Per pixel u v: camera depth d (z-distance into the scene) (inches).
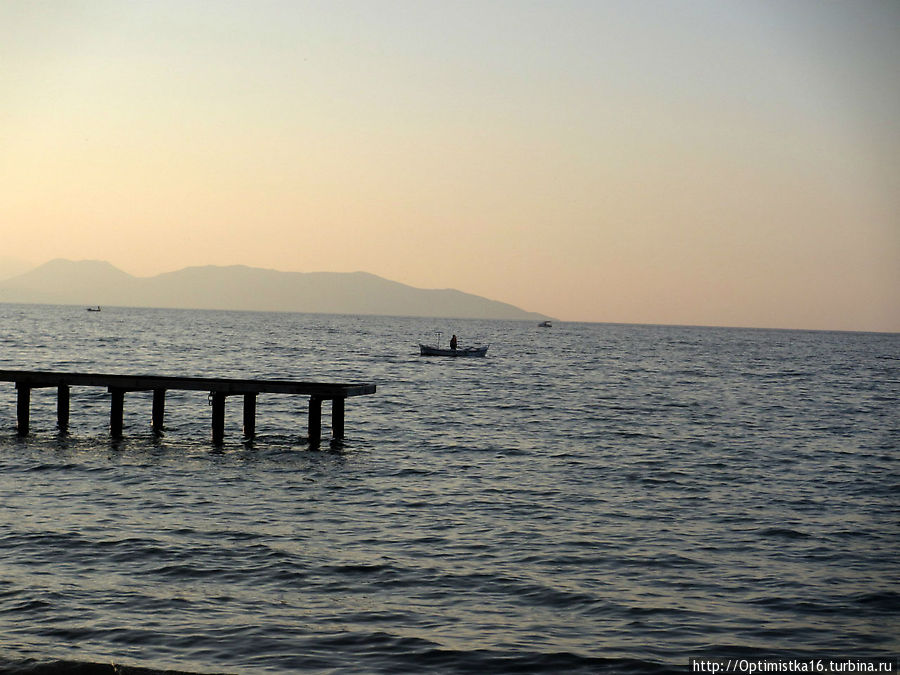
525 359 4170.8
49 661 435.5
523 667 465.1
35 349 3617.1
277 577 612.7
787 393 2504.9
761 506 889.5
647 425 1621.6
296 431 1440.7
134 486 933.2
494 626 526.0
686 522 809.5
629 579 625.0
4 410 1601.9
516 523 794.8
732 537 753.0
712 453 1268.5
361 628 516.1
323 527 764.6
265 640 493.4
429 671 457.4
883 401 2287.2
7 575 597.3
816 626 534.3
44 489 904.3
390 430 1469.0
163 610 538.3
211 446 1243.2
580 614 550.3
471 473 1059.3
